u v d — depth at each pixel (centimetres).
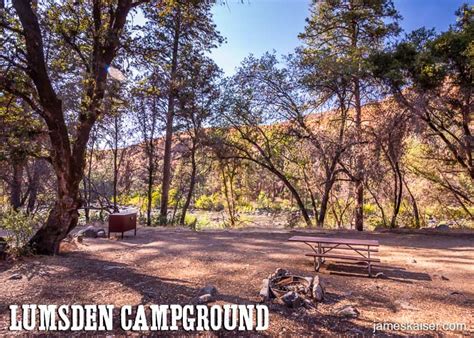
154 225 1477
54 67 777
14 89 603
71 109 779
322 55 1298
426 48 1137
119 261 629
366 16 1296
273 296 413
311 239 603
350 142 1191
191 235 1021
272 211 1945
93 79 667
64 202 650
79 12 679
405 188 1487
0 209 1055
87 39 703
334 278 525
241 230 1172
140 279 498
